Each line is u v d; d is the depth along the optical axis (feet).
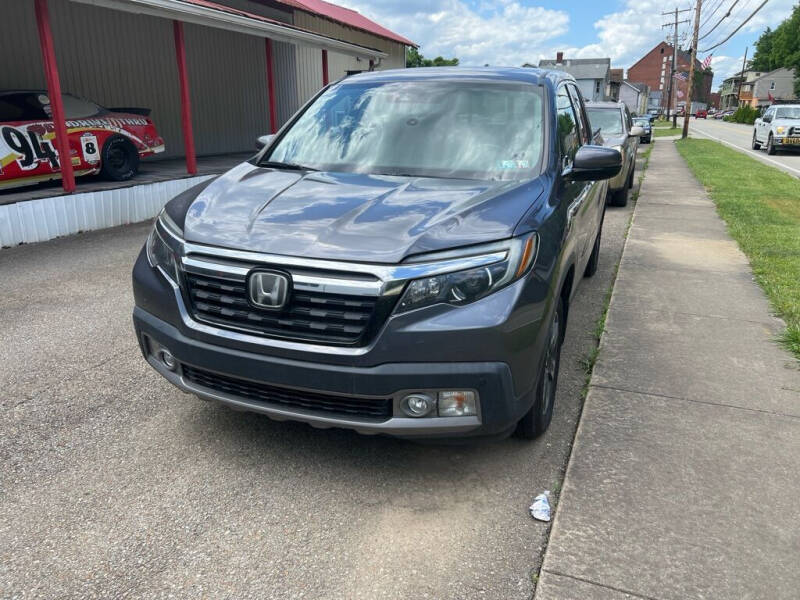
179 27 35.63
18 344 15.24
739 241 26.21
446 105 12.85
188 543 8.35
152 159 49.80
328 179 11.15
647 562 7.92
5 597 7.37
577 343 15.66
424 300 8.30
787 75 374.02
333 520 8.84
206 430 11.23
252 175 11.70
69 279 21.01
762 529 8.54
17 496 9.28
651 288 19.75
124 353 14.74
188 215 10.00
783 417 11.58
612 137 36.22
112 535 8.48
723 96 533.55
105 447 10.64
